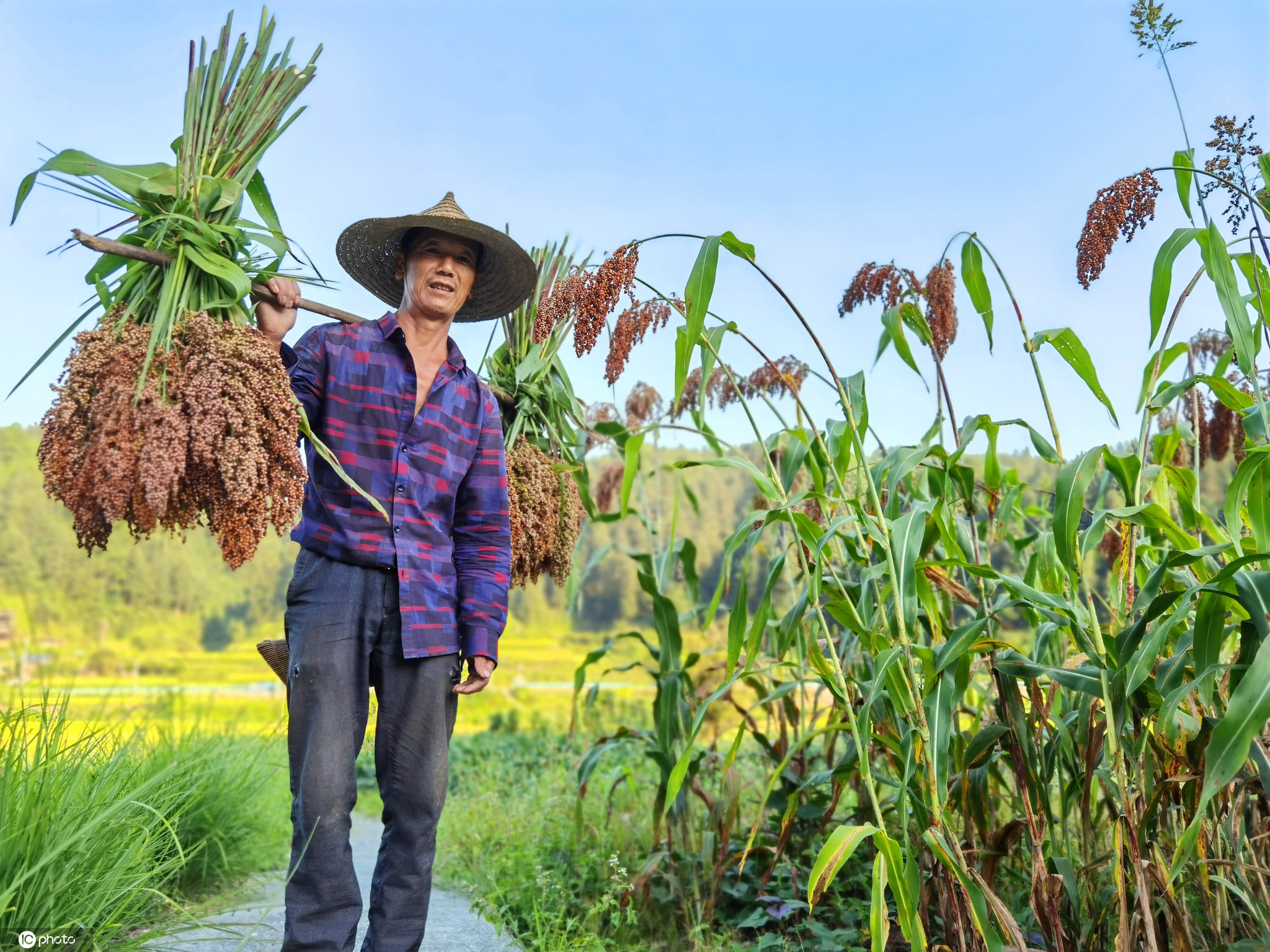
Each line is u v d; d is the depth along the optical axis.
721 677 3.39
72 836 1.87
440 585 1.91
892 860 1.68
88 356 1.50
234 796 3.21
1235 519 1.70
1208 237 1.76
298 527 1.88
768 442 2.93
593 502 2.96
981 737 1.94
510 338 2.72
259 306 1.83
